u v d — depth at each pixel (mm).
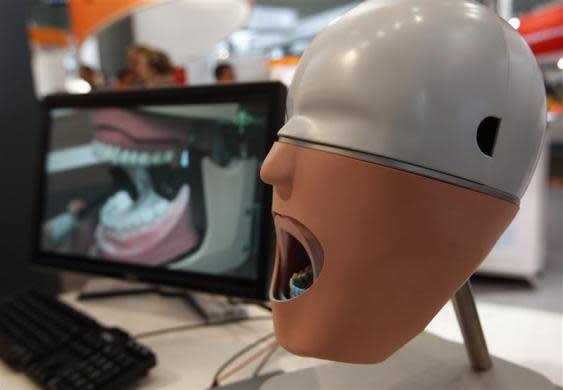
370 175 200
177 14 1810
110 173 577
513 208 232
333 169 205
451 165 202
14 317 517
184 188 521
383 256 207
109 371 390
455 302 322
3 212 872
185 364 429
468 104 199
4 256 873
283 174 218
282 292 262
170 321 541
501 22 224
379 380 329
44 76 2447
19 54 903
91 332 471
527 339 463
